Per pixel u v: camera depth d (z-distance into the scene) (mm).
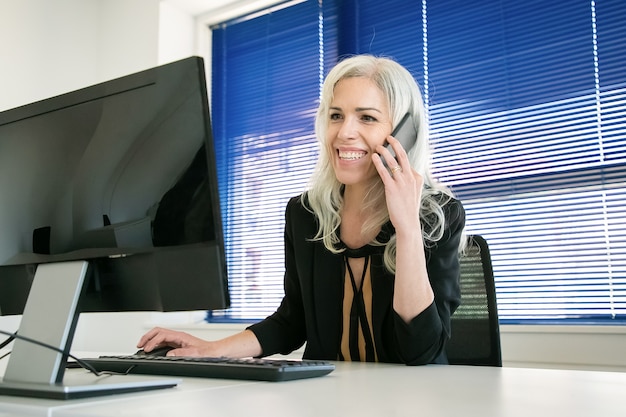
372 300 1341
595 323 2160
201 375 875
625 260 2139
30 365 758
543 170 2365
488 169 2490
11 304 925
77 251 851
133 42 3334
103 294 868
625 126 2213
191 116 807
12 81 2971
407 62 2814
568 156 2318
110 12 3449
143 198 826
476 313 1502
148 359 957
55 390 647
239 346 1372
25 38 3055
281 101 3201
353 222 1482
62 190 883
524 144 2422
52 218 883
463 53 2664
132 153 842
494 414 561
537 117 2426
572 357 2107
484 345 1472
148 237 817
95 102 882
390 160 1289
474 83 2611
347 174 1431
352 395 685
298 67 3176
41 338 770
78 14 3361
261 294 3061
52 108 919
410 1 2859
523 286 2332
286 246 1609
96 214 851
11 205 932
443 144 2631
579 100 2334
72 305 777
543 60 2449
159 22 3258
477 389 747
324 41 3105
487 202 2471
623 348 2014
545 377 897
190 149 804
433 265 1334
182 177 805
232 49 3430
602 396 687
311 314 1446
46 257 874
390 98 1449
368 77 1458
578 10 2398
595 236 2207
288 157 3113
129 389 702
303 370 855
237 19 3424
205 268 792
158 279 820
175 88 820
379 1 2957
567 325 2158
